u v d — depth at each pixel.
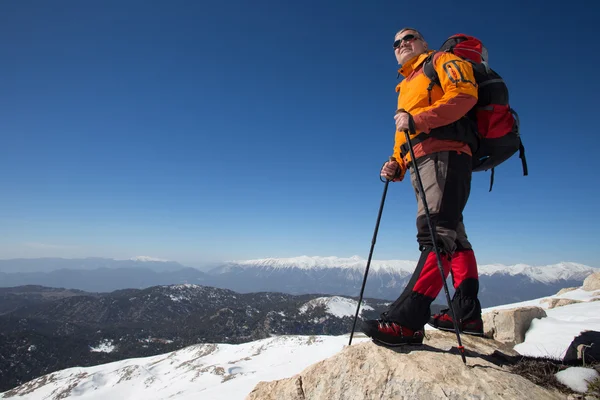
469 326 3.09
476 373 2.43
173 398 51.88
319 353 70.88
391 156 3.40
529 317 5.43
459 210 2.77
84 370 116.25
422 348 2.87
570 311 7.47
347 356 2.94
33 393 102.56
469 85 2.58
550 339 4.39
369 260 3.32
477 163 3.20
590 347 2.97
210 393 49.56
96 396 91.00
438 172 2.76
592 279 14.54
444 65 2.73
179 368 101.69
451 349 3.06
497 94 2.85
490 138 2.90
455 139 2.75
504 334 5.11
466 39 2.97
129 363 121.00
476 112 2.94
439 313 3.34
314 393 2.85
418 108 2.95
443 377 2.40
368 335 2.81
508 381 2.35
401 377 2.50
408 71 3.31
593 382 2.35
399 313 2.74
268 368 67.62
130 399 82.88
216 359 99.81
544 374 2.58
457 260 3.28
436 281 2.71
